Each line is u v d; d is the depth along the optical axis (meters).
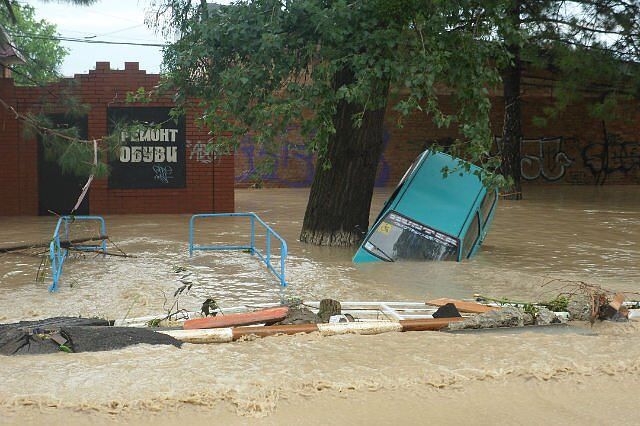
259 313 6.52
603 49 21.08
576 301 7.04
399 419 4.35
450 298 8.50
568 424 4.36
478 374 4.96
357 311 7.47
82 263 10.81
